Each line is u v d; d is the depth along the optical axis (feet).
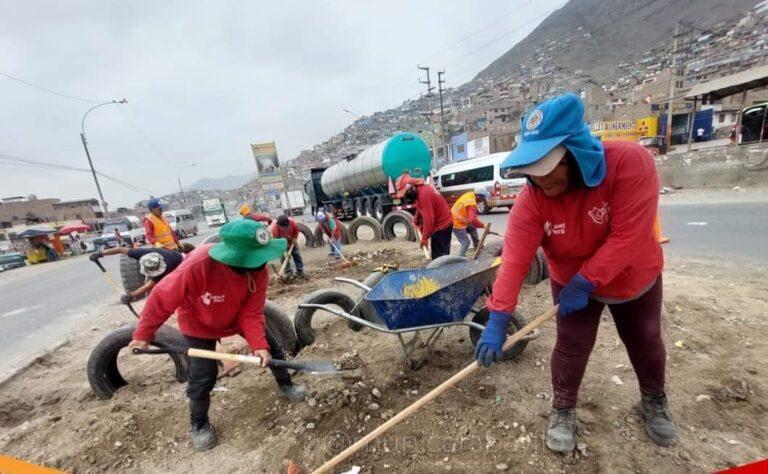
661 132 101.40
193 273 8.01
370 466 7.70
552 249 6.77
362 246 36.68
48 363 15.37
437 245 19.17
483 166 47.80
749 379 8.90
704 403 8.32
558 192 5.97
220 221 136.05
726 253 18.94
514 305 6.95
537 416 8.52
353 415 9.30
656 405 7.46
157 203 25.55
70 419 9.98
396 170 50.44
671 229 25.68
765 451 7.02
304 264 30.91
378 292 11.39
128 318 20.68
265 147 141.18
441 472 7.35
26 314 25.64
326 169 76.89
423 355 11.33
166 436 9.25
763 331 10.84
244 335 9.06
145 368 13.38
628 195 5.52
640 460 7.06
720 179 41.78
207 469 8.14
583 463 7.14
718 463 6.85
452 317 10.78
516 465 7.28
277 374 10.12
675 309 12.72
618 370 9.80
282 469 7.90
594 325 7.00
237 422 9.68
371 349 12.80
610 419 8.13
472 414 8.85
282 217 24.71
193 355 8.44
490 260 12.17
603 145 5.83
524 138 5.65
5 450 9.02
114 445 8.86
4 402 12.15
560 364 7.31
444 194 54.19
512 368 10.53
